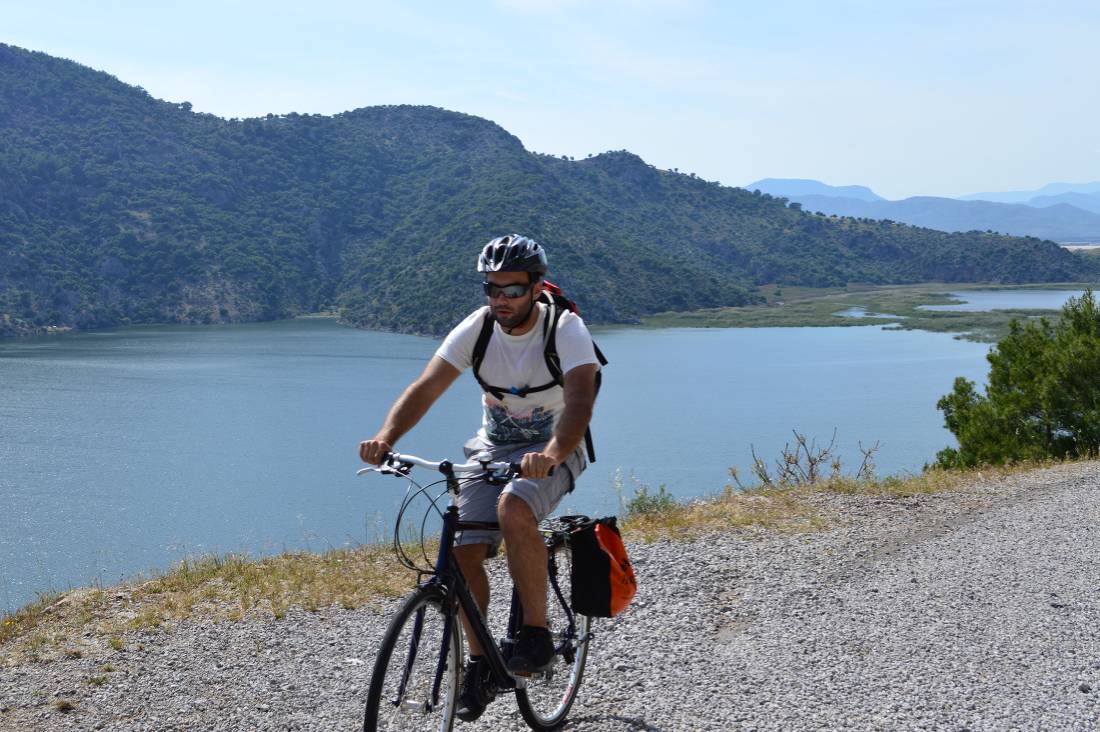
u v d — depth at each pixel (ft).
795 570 19.25
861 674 13.41
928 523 24.34
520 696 11.05
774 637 15.11
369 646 15.07
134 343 641.40
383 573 19.77
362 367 495.00
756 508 25.95
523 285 10.21
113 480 256.52
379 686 8.87
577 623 12.25
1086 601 17.16
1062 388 47.50
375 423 343.05
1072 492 29.50
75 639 15.92
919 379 409.90
